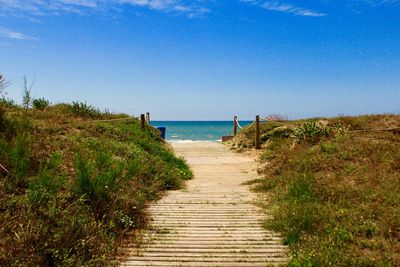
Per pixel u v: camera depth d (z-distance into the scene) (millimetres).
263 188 10977
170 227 7844
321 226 7180
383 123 17297
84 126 14930
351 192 8734
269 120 19812
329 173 10609
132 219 7844
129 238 7164
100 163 8914
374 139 13844
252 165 15391
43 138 11094
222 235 7402
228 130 87000
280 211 8328
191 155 18469
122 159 11406
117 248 6633
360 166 10594
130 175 9492
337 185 9273
